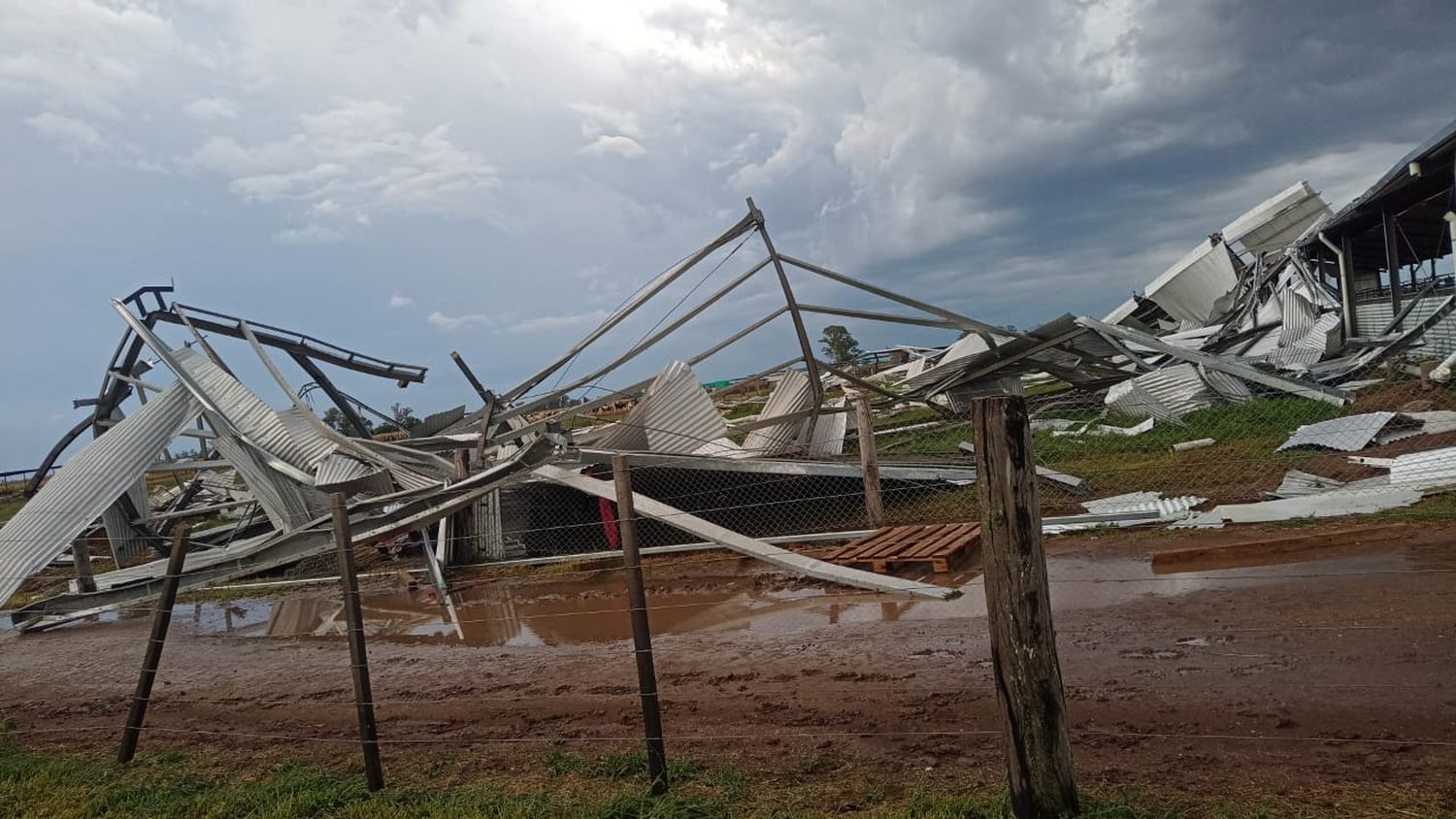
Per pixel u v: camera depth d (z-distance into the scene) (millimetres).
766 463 13633
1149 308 39781
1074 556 9766
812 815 4344
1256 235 35188
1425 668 5398
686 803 4555
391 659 9203
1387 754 4398
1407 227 32375
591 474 15289
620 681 7344
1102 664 6262
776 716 6016
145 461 14906
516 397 15781
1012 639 3723
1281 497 11109
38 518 13875
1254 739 4734
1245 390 18859
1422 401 15688
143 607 13836
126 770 6320
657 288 14836
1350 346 23422
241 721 7473
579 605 10820
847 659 7176
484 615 10938
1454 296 18703
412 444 18859
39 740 7398
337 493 5492
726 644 8148
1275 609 6930
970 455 16859
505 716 6758
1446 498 9586
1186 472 13508
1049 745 3729
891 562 10102
